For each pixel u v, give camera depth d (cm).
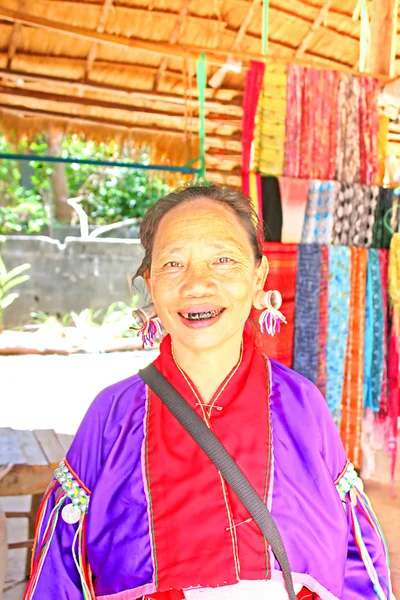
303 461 130
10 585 264
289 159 351
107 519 127
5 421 509
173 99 428
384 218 365
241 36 453
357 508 139
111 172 1200
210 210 129
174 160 430
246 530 121
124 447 128
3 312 933
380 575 136
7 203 1144
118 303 985
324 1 432
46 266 955
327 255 352
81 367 744
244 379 133
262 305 143
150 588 119
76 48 411
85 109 424
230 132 433
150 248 139
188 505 122
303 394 135
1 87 410
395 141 442
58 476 133
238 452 126
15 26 390
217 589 121
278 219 345
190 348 125
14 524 316
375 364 372
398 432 410
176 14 426
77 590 126
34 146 1070
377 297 365
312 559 126
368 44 402
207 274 123
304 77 349
